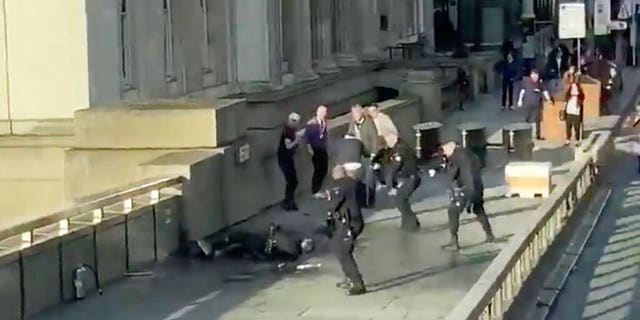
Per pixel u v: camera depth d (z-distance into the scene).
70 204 20.14
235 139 24.78
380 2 51.84
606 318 18.33
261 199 26.12
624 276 21.14
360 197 25.31
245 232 23.55
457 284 19.39
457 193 22.17
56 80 26.25
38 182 25.45
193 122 23.81
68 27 26.17
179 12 31.25
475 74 55.41
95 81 26.34
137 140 23.80
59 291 18.08
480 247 22.28
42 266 17.59
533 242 20.08
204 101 25.72
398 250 22.11
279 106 34.75
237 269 20.59
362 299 18.48
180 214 21.94
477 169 22.23
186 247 21.92
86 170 23.48
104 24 26.61
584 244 23.94
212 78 33.72
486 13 69.12
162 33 29.84
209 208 23.05
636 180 32.88
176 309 17.86
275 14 36.34
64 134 25.44
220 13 34.41
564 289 20.20
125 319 17.23
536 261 20.34
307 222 24.83
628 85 59.62
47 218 17.58
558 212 23.72
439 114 44.69
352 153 24.58
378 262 21.09
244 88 35.34
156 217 21.05
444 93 48.62
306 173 28.33
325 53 43.69
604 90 47.03
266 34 35.66
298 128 28.39
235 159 24.45
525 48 62.53
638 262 22.34
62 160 25.38
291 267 20.75
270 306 18.06
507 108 50.00
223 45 34.62
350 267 18.81
